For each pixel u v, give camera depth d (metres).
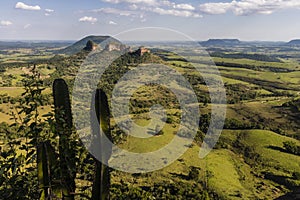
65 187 3.12
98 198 3.13
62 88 3.31
